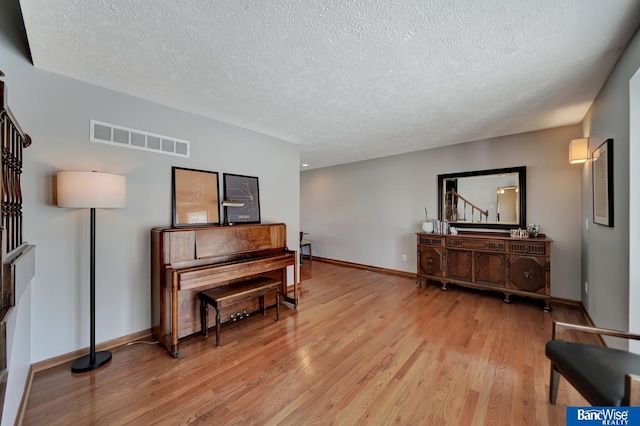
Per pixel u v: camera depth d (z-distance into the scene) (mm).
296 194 4121
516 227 3742
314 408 1638
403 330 2691
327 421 1534
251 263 2809
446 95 2416
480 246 3650
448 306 3357
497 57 1810
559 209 3443
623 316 1930
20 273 1394
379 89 2289
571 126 3350
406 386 1836
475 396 1730
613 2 1320
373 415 1578
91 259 2059
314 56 1796
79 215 2201
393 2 1307
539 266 3240
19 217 1711
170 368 2051
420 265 4219
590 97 2488
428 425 1502
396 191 5023
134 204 2480
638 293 1812
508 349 2311
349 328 2750
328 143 4137
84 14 1389
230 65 1912
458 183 4281
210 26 1493
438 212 4500
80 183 1873
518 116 2990
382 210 5242
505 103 2613
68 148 2129
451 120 3104
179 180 2760
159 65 1920
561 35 1582
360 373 1984
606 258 2291
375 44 1659
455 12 1380
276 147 3807
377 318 3000
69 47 1703
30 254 1711
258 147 3555
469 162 4152
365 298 3689
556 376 1624
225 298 2477
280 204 3863
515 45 1677
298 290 4059
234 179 3252
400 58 1817
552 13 1396
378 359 2168
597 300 2576
